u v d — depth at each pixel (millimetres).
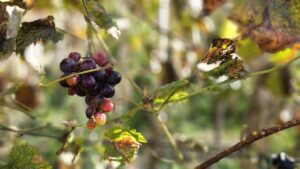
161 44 1771
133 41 1913
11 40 754
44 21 793
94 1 770
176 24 1783
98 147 1122
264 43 890
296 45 925
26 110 1084
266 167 1237
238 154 1236
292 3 870
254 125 1674
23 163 796
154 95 844
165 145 1485
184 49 1717
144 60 2025
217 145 1604
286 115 1657
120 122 855
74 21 1809
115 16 1444
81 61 758
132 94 1807
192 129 2639
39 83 774
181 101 882
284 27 874
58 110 2547
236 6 915
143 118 1805
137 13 1888
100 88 760
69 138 841
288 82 1519
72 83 747
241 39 906
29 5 874
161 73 1719
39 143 1922
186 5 1702
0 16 748
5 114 1278
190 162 1403
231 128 2545
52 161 1666
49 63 1905
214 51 796
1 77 1552
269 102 1661
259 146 1687
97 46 1194
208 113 2645
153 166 1706
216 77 879
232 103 2203
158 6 1884
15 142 1146
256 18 898
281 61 1372
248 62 1367
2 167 804
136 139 791
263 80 1613
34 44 802
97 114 755
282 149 1937
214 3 1069
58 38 814
